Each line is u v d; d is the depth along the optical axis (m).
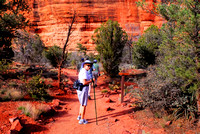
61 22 46.19
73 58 28.03
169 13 4.69
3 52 11.47
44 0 47.34
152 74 5.38
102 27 14.05
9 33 11.40
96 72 9.12
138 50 14.44
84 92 4.80
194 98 4.59
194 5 3.98
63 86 9.36
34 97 6.63
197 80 3.99
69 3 44.88
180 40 4.31
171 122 4.48
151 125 4.48
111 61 13.66
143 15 44.59
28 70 14.28
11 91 6.49
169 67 4.66
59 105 6.53
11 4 11.35
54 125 4.71
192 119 4.34
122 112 5.67
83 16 44.94
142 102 5.31
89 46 44.72
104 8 45.16
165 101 4.61
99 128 4.51
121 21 45.59
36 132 4.17
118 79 12.92
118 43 13.77
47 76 12.35
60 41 45.69
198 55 4.10
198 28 3.94
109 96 8.10
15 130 3.79
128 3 44.94
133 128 4.41
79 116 5.12
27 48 18.42
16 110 5.06
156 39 14.49
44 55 18.75
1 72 9.00
